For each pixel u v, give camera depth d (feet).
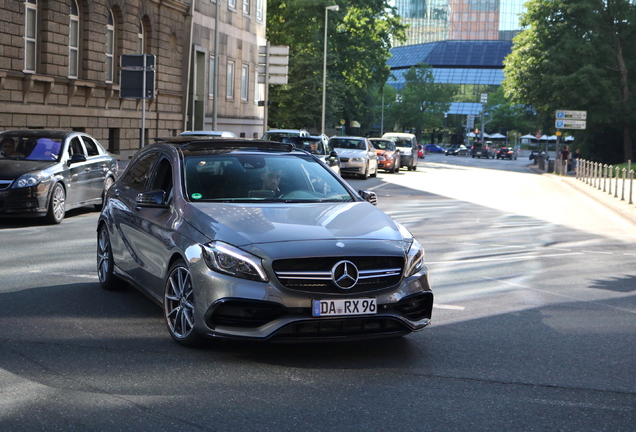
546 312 26.27
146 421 14.87
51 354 19.36
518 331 23.38
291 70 198.90
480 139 456.86
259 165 24.06
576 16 185.88
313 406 15.99
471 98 461.37
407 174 143.23
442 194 89.71
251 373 18.22
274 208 21.39
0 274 30.35
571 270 35.76
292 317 18.58
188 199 22.09
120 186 27.48
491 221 58.80
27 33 90.58
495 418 15.56
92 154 55.36
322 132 193.06
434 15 550.77
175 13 130.52
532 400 16.78
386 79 227.81
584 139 202.90
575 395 17.20
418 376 18.35
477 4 543.80
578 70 179.73
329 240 19.31
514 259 38.78
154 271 22.34
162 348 20.22
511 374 18.75
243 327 18.86
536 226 56.03
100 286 28.40
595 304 27.89
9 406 15.51
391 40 232.32
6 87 85.05
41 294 26.66
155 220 22.66
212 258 19.13
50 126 94.02
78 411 15.33
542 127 218.59
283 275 18.66
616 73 189.16
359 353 20.26
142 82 74.13
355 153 115.75
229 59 159.22
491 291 29.94
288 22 192.24
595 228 55.93
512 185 114.73
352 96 236.84
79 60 102.17
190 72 139.33
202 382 17.44
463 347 21.21
